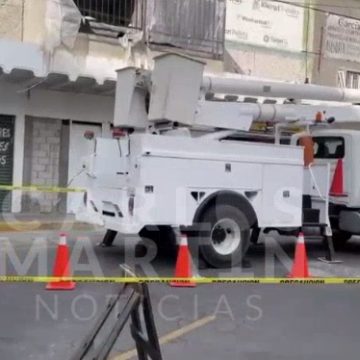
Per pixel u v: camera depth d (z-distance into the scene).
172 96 11.98
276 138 13.26
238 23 21.03
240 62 21.11
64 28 16.97
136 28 18.48
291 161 12.54
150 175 11.52
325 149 14.08
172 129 12.16
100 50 17.89
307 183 13.23
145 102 12.50
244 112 12.75
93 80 17.56
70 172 19.05
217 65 19.88
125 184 11.81
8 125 18.11
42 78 17.05
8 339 8.30
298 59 22.45
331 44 23.38
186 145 11.73
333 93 13.99
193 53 19.44
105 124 19.47
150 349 5.98
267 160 12.34
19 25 17.16
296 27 22.36
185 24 19.27
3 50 16.27
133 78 12.32
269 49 21.73
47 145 18.70
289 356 8.09
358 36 24.06
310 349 8.32
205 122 12.42
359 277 11.74
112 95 19.30
